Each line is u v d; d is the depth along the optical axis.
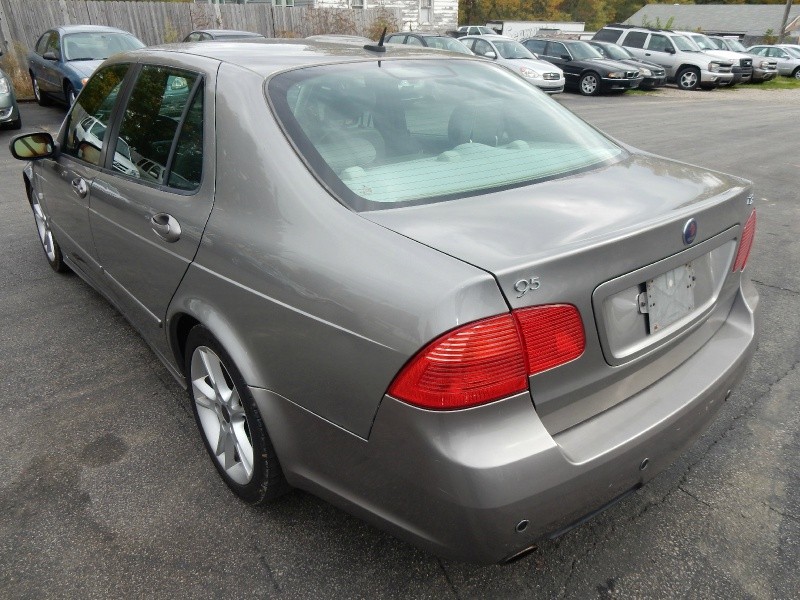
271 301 1.90
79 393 3.16
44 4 15.72
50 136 3.53
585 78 19.00
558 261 1.60
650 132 11.76
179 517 2.36
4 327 3.84
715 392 2.07
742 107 16.62
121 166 2.87
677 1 89.44
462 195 2.00
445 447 1.55
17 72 13.92
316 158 2.01
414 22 28.30
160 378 3.30
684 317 2.05
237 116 2.16
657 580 2.08
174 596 2.03
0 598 2.01
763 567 2.13
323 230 1.84
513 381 1.57
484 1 73.69
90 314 4.02
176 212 2.33
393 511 1.75
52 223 4.05
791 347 3.64
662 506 2.41
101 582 2.07
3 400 3.10
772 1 81.50
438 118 2.38
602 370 1.77
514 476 1.56
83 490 2.50
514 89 2.79
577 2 90.00
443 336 1.52
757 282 4.64
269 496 2.23
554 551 2.21
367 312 1.65
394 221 1.81
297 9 21.36
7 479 2.56
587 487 1.69
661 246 1.85
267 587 2.06
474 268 1.56
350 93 2.31
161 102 2.63
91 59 11.21
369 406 1.67
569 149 2.46
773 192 7.38
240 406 2.30
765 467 2.62
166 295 2.48
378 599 2.02
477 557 1.65
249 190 2.06
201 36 15.23
